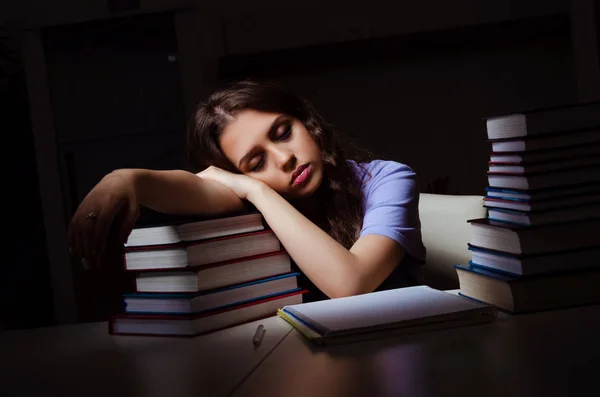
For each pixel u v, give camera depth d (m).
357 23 3.03
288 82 3.38
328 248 1.14
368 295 1.03
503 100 3.32
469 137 3.35
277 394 0.61
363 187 1.48
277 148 1.36
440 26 2.99
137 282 1.07
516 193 0.96
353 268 1.14
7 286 3.29
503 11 2.95
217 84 3.03
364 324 0.81
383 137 3.38
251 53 3.06
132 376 0.75
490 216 1.05
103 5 2.88
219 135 1.40
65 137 3.02
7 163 3.26
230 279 1.04
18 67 3.15
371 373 0.65
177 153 3.03
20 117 3.24
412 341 0.78
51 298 3.33
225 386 0.66
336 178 1.47
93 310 2.95
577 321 0.80
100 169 3.03
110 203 0.96
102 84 3.02
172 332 0.97
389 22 3.02
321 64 3.35
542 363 0.63
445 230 1.65
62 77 3.01
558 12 2.92
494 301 0.94
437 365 0.66
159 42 3.01
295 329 0.91
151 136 3.03
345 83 3.37
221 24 3.03
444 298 0.94
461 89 3.34
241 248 1.07
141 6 2.88
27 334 1.13
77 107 3.02
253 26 3.05
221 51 3.04
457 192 3.37
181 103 3.02
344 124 3.38
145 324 1.00
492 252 0.98
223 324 0.99
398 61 3.34
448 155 3.37
